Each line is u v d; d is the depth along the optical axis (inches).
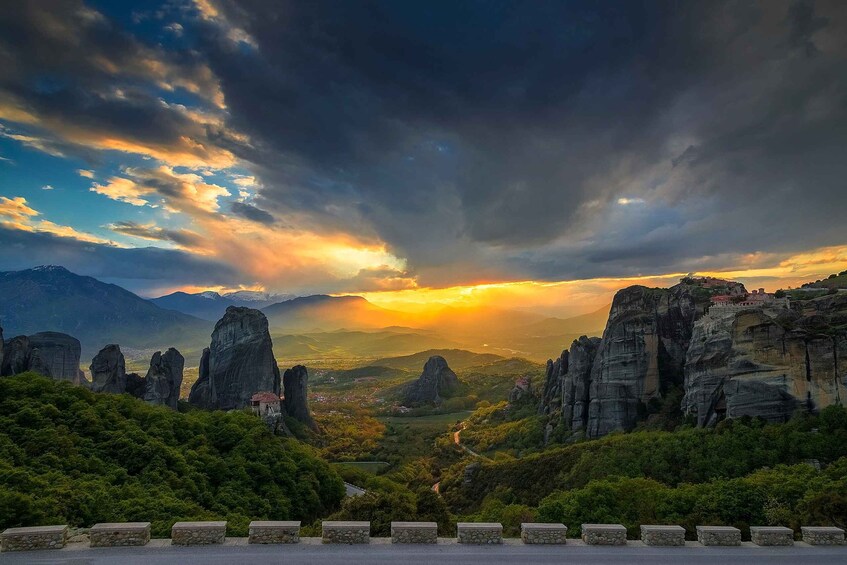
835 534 1497.3
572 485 3713.1
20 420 2935.5
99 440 2999.5
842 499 1795.0
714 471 3186.5
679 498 2108.8
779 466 2765.7
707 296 5374.0
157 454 2925.7
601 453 3932.1
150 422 3496.6
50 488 2081.7
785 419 3533.5
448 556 1347.2
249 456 3449.8
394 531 1437.0
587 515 2044.8
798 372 3538.4
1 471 2161.7
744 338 3779.5
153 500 2305.6
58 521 1807.3
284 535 1406.3
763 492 2064.5
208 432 3693.4
